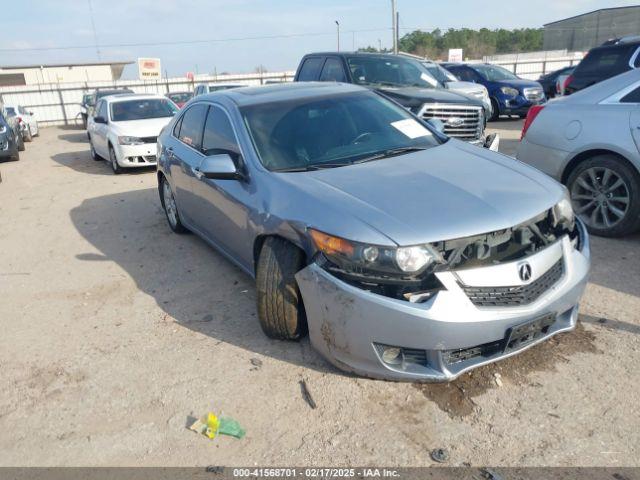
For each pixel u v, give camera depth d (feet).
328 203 10.52
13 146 46.26
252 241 12.63
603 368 10.50
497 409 9.59
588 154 17.33
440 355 9.44
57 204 28.35
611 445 8.63
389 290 9.50
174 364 11.78
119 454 9.26
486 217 9.73
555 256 10.25
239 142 13.82
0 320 14.73
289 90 15.94
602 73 33.45
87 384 11.35
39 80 172.35
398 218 9.71
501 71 57.98
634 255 15.84
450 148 13.58
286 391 10.50
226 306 14.40
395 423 9.44
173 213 20.76
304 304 10.60
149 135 35.78
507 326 9.45
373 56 29.30
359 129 14.11
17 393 11.25
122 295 15.74
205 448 9.23
